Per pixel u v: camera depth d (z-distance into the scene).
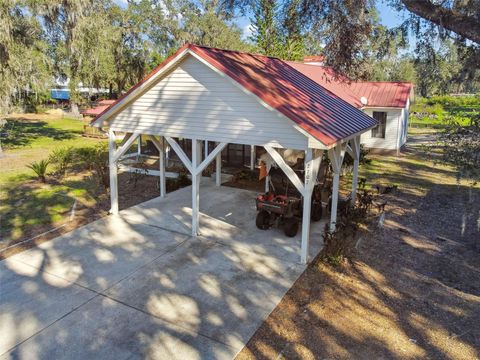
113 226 9.58
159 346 5.23
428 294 6.68
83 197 12.03
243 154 17.00
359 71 9.74
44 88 21.20
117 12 30.05
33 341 5.30
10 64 18.03
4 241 8.62
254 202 11.68
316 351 5.19
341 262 7.73
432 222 10.22
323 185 10.35
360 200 10.20
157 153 19.14
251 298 6.43
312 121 7.39
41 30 20.64
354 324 5.80
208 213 10.60
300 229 9.42
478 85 9.20
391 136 20.06
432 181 14.77
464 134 8.72
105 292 6.57
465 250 8.49
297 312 6.08
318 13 9.38
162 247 8.38
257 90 7.36
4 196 12.05
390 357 5.09
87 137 25.64
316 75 17.92
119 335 5.45
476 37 7.18
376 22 9.42
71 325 5.66
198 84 8.25
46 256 7.90
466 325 5.80
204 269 7.41
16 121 33.53
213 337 5.43
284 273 7.29
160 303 6.25
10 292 6.52
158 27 32.56
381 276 7.29
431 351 5.22
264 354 5.11
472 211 10.92
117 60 31.22
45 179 14.22
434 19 7.69
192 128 8.55
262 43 20.48
